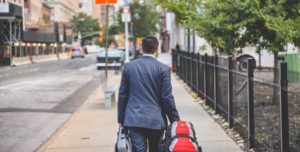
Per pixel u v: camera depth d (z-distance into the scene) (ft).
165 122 18.60
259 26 37.47
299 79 22.02
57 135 34.45
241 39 40.27
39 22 312.71
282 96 21.83
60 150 29.37
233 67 34.58
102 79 67.31
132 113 17.90
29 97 61.98
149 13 234.17
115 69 100.53
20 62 201.26
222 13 37.01
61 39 353.72
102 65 127.13
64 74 111.96
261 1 36.06
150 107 17.93
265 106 25.36
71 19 507.71
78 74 110.83
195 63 58.34
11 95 64.64
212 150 27.40
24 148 31.45
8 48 203.92
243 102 30.27
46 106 52.80
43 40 283.79
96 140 31.83
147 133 18.19
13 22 214.69
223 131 33.12
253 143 27.14
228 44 40.45
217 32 39.88
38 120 43.24
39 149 30.42
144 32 233.55
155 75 18.08
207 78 46.70
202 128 34.47
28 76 107.76
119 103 18.48
